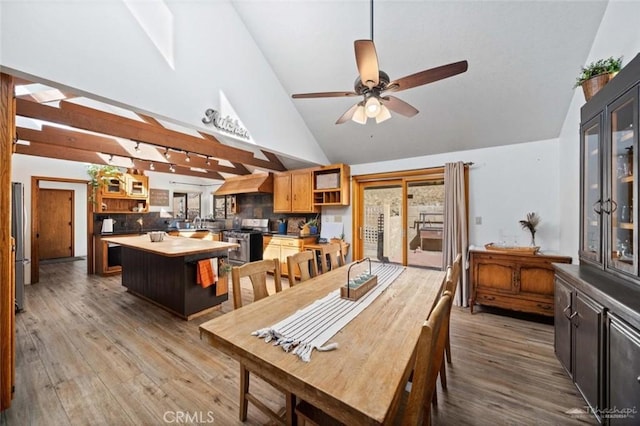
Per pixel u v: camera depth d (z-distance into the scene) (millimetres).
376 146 4230
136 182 6113
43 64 1683
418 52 2754
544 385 1977
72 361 2277
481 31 2477
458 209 3691
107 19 2016
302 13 2877
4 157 1672
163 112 2365
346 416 812
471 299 3352
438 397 1854
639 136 1447
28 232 4645
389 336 1236
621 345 1324
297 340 1179
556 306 2174
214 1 2857
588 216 2086
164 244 3621
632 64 1497
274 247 5449
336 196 4867
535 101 2912
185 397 1856
